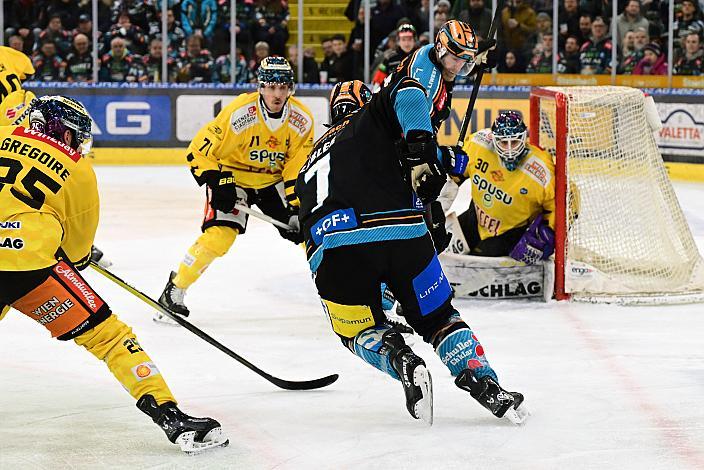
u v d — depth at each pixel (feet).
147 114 74.90
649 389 24.52
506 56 72.54
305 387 23.98
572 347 28.66
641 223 35.50
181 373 26.27
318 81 74.49
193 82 75.10
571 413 22.61
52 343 29.27
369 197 20.89
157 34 74.43
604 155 35.12
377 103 21.25
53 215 19.43
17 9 73.00
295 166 32.07
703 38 70.23
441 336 21.71
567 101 33.71
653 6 70.79
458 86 73.00
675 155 67.26
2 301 19.31
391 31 73.05
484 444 20.53
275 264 41.81
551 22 71.72
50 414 22.84
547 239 34.14
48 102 20.21
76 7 73.51
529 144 34.68
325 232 21.04
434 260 21.50
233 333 30.78
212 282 38.24
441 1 72.23
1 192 19.04
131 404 23.67
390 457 19.84
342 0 74.74
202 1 73.97
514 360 27.27
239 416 22.62
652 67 71.26
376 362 21.36
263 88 30.58
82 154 20.99
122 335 19.90
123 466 19.47
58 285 19.19
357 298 21.25
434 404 23.43
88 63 74.23
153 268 40.50
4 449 20.48
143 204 57.21
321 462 19.62
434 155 20.71
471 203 35.88
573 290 34.50
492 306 33.96
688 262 35.53
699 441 20.76
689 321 31.83
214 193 31.17
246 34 74.64
